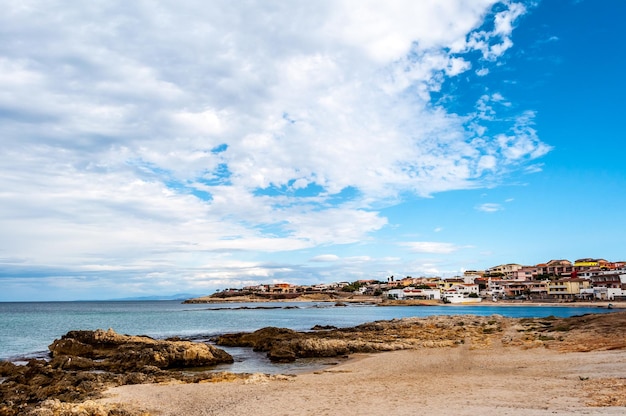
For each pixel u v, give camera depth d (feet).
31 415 70.18
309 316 464.65
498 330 198.59
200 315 500.33
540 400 64.54
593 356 107.86
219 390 86.94
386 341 171.01
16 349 194.59
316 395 78.89
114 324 352.28
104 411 71.26
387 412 62.75
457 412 59.26
